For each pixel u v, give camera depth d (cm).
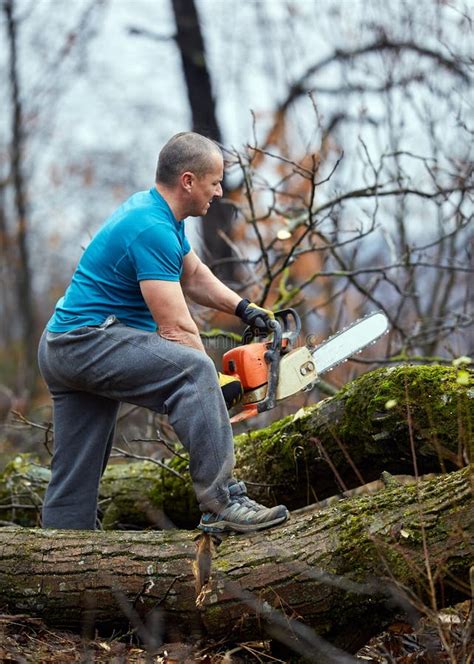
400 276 1020
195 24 1590
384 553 399
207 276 500
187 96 1611
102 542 446
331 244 770
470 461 413
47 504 506
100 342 457
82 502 502
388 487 438
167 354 443
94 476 504
